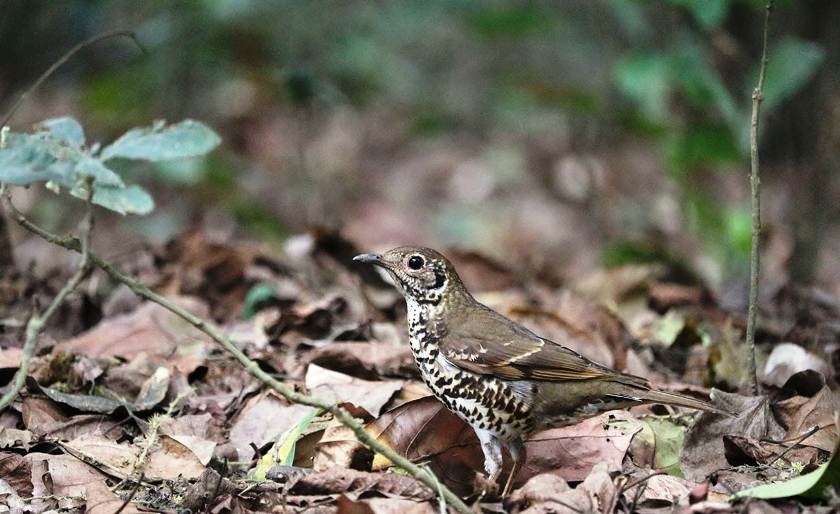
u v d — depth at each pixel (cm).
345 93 2148
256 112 2298
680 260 1545
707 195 1675
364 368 1016
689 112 1727
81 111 1939
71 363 978
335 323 1183
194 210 1778
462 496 814
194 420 912
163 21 1845
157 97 1955
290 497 766
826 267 1828
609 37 2119
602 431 886
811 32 1933
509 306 1255
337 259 1352
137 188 859
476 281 1462
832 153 1906
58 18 1955
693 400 841
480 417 857
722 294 1469
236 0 1794
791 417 907
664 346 1201
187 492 765
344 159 2534
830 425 880
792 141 1959
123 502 752
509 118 2675
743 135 1459
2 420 898
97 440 845
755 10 1959
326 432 853
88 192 734
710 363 1112
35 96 1997
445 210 2428
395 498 756
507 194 2509
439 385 870
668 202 1866
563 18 2319
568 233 2217
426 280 886
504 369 845
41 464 802
